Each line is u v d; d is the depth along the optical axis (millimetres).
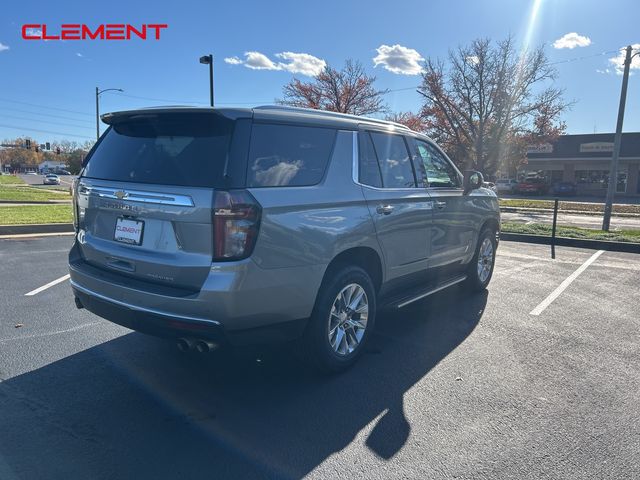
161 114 3350
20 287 6277
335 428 3082
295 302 3350
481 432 3047
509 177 48625
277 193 3207
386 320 5281
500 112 28609
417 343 4586
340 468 2680
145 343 4445
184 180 3135
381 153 4320
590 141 44906
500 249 10375
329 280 3658
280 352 4293
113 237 3541
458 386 3686
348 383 3721
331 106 32406
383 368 4008
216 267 2979
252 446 2873
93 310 3633
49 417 3152
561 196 41594
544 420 3193
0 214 13953
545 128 28672
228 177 3016
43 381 3660
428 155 5102
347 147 3928
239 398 3457
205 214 2980
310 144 3627
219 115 3143
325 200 3539
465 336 4789
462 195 5516
